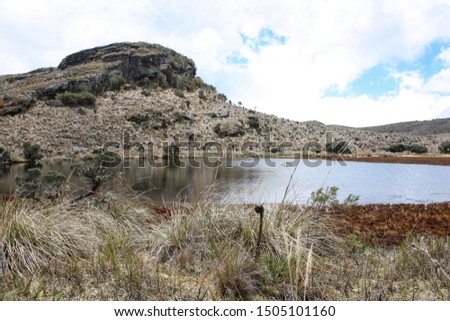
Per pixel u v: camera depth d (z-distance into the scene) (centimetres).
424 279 338
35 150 3412
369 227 607
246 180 1642
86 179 774
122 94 7481
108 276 312
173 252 385
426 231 584
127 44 9212
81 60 9181
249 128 6862
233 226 418
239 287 293
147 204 695
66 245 362
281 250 349
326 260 371
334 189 465
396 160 3809
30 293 277
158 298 279
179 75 9350
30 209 400
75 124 5506
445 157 4366
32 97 6097
